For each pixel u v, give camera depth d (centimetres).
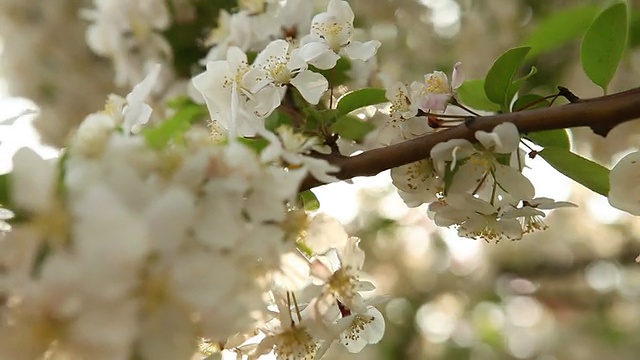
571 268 344
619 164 153
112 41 182
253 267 148
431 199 156
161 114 178
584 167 154
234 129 150
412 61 218
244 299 146
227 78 155
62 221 142
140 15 181
